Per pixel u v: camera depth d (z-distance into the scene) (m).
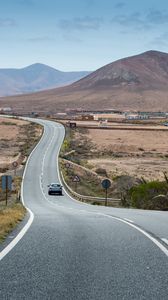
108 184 61.91
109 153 148.75
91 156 142.50
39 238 18.44
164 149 162.38
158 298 9.62
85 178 103.12
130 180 83.75
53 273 11.91
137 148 162.00
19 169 111.06
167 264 13.31
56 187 81.81
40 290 10.13
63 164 117.81
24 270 12.23
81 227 23.11
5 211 30.78
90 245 16.88
